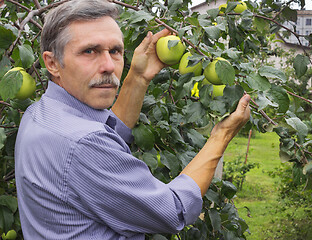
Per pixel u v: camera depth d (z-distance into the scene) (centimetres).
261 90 143
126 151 124
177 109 203
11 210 185
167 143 191
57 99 125
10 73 158
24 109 172
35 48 225
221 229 201
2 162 190
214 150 136
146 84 163
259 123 170
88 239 114
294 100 177
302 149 165
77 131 112
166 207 118
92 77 120
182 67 154
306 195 602
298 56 196
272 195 797
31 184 115
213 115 158
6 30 155
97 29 119
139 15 162
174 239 193
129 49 183
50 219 114
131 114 166
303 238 607
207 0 257
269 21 213
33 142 116
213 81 147
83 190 110
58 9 120
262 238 610
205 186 132
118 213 114
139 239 122
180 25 161
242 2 211
